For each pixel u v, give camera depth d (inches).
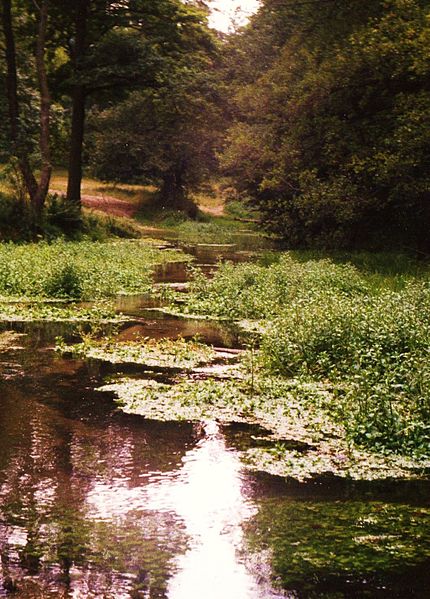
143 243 1440.7
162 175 2475.4
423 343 424.2
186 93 1371.8
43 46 1219.9
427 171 944.9
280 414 354.3
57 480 267.7
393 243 1104.8
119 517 239.0
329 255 1074.1
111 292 780.0
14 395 376.8
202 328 590.9
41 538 223.0
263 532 230.5
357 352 403.2
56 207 1229.1
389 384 367.9
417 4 987.3
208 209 2753.4
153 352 486.0
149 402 368.2
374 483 275.7
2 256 838.5
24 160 1212.5
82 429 325.4
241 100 1315.2
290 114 1184.2
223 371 439.5
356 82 1050.7
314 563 211.3
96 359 464.1
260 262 1037.2
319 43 1139.3
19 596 191.2
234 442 315.3
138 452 299.4
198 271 783.1
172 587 197.0
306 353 440.8
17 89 1371.8
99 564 208.2
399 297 513.0
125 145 2476.6
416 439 311.6
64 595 191.9
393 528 235.0
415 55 918.4
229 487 266.8
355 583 200.2
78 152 1393.9
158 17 1397.6
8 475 271.1
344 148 1068.5
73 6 1370.6
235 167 1331.2
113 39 1346.0
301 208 1122.0
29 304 677.9
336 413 344.2
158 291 807.1
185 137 2400.3
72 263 773.9
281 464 291.1
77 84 1326.3
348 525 237.0
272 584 199.0
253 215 2659.9
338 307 478.3
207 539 224.8
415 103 928.9
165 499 254.2
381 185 966.4
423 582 201.5
